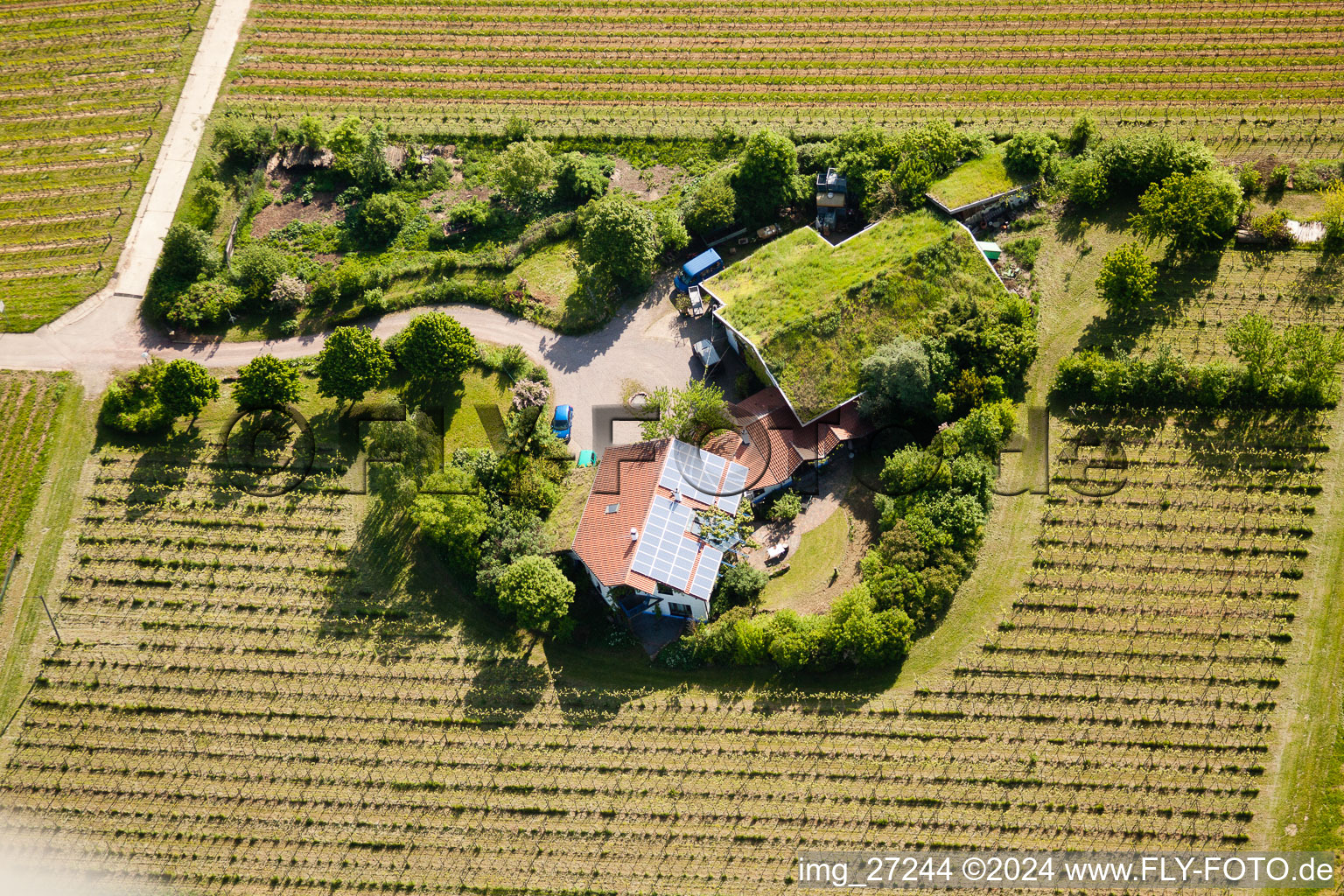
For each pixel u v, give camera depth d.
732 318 107.56
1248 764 89.81
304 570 102.50
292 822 91.81
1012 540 99.81
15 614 100.88
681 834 89.94
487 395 110.69
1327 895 85.50
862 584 96.25
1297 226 113.44
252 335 116.25
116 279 119.94
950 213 114.50
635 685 95.81
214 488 106.62
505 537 98.94
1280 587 96.19
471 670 97.31
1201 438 103.00
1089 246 114.94
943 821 89.38
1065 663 94.50
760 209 119.44
